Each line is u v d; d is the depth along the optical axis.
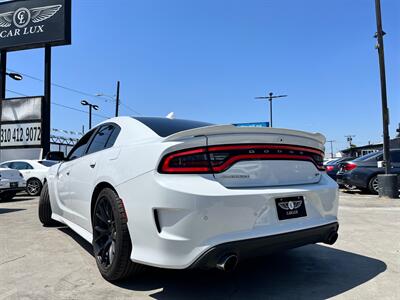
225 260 2.46
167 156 2.65
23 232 5.27
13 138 18.38
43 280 3.22
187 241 2.50
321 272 3.44
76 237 4.92
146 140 3.06
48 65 18.83
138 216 2.78
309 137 3.25
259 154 2.86
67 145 28.59
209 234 2.49
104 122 4.14
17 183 10.88
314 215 3.09
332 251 4.17
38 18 18.81
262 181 2.84
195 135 2.65
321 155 3.46
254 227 2.66
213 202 2.50
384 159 9.84
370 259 3.85
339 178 11.47
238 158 2.74
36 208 8.37
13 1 19.14
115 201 3.04
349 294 2.89
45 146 18.30
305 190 3.00
